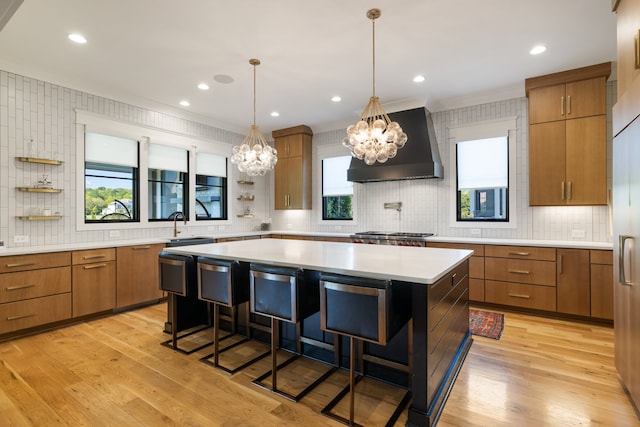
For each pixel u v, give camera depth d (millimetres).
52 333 3139
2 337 2943
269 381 2254
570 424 1775
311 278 2432
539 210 3992
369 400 2027
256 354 2689
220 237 5105
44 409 1922
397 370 2188
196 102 4512
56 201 3596
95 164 3996
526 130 4059
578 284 3363
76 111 3758
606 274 3240
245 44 2961
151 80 3746
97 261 3564
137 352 2713
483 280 3865
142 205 4430
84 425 1782
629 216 1895
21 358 2594
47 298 3182
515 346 2799
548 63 3379
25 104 3375
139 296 3932
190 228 5074
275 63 3340
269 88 4012
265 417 1856
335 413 1897
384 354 2252
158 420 1820
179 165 4953
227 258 2492
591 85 3457
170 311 3141
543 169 3701
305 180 5832
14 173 3301
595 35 2846
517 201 4121
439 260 2229
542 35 2846
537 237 4004
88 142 3910
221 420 1824
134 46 2979
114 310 3766
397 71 3559
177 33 2764
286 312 2074
